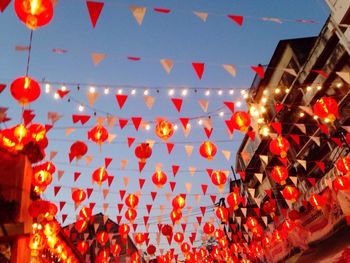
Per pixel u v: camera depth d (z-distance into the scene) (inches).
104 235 573.9
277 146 396.2
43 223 450.9
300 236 654.5
